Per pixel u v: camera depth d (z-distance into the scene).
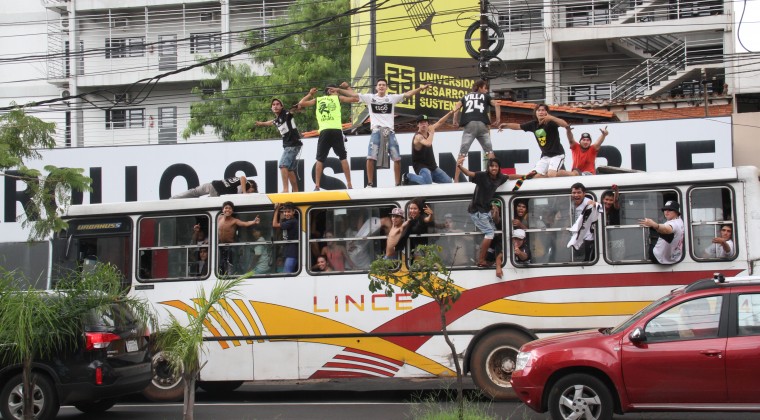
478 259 19.45
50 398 17.11
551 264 19.09
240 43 59.69
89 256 21.53
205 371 20.58
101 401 19.92
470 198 19.77
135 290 21.12
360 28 40.28
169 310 20.89
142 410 20.23
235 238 20.89
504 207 19.47
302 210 20.56
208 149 35.00
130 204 21.48
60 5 60.97
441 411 16.27
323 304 20.16
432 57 38.41
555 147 22.84
